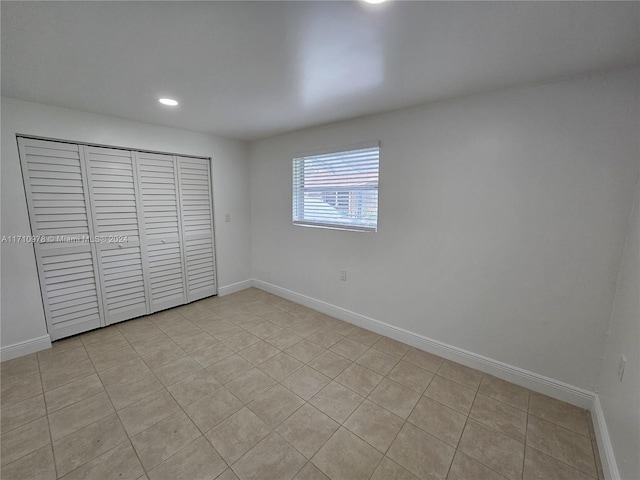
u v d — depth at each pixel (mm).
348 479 1368
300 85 1880
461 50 1425
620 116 1561
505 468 1430
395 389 1992
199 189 3439
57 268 2502
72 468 1406
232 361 2312
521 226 1913
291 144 3303
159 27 1249
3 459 1448
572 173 1713
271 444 1551
